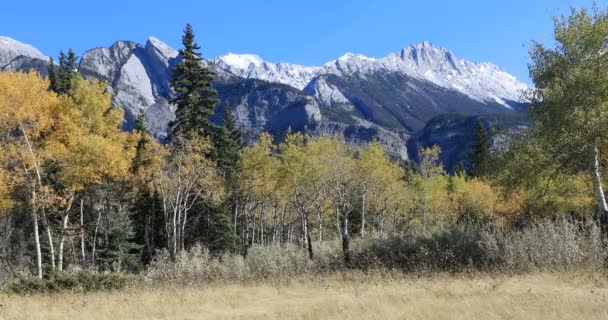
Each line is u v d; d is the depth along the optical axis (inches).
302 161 1193.4
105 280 759.7
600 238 616.1
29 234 1309.1
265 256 1003.9
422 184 1796.3
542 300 370.0
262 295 572.4
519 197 1197.7
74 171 849.5
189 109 1266.0
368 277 661.3
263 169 1331.2
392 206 1948.8
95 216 1393.9
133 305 512.1
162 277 827.4
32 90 802.8
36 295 657.0
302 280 702.5
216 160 1400.1
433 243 804.0
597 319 309.7
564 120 704.4
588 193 914.1
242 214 1781.5
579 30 743.7
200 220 1708.9
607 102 687.1
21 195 871.7
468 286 490.3
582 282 469.1
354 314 382.3
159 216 1656.0
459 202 1824.6
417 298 430.9
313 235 2100.1
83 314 468.8
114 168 909.2
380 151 1557.6
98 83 963.3
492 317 327.6
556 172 768.3
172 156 1156.5
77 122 903.7
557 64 771.4
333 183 1266.0
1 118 762.8
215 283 740.7
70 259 1254.3
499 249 676.1
